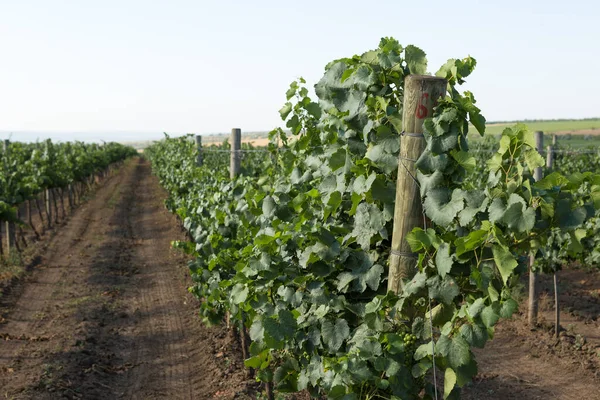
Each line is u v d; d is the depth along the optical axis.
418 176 3.15
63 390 6.39
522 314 9.33
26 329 8.77
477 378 7.16
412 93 3.14
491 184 2.96
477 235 2.80
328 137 4.27
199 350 8.00
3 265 12.68
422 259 3.02
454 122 3.04
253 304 4.29
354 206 3.67
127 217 22.16
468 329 2.82
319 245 3.71
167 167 21.22
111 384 6.93
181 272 12.77
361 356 3.07
